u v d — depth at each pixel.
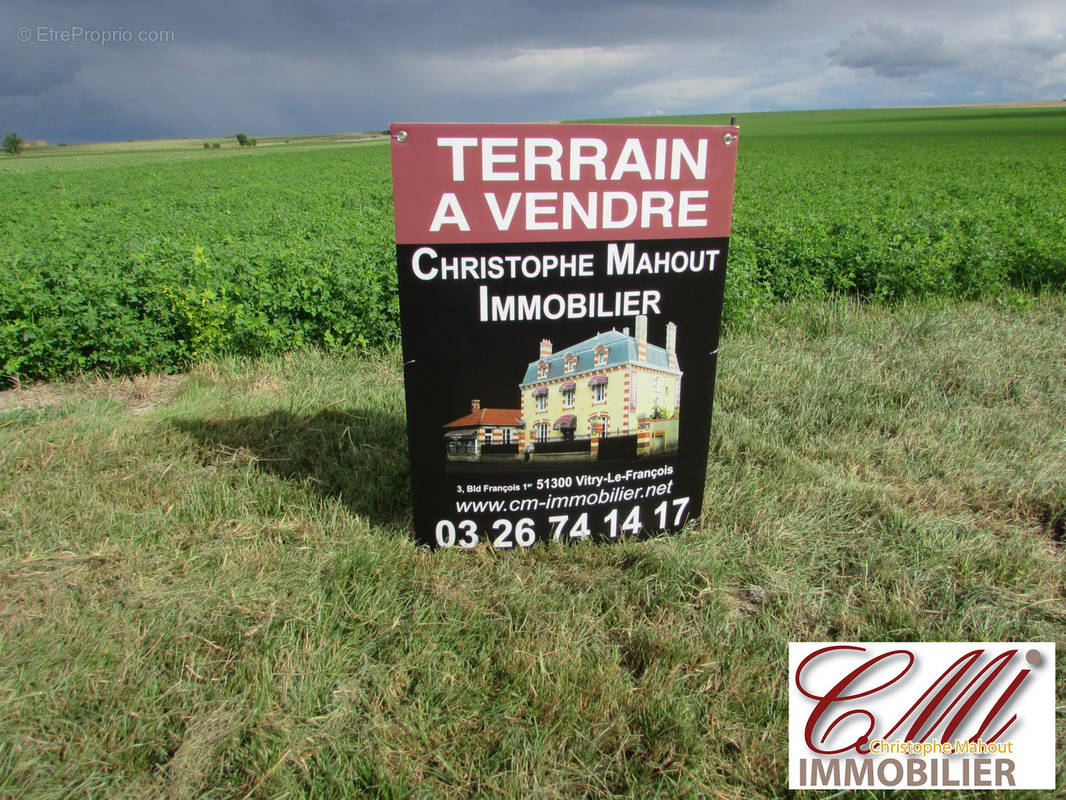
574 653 2.76
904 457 4.36
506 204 2.89
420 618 2.93
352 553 3.33
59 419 4.88
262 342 6.40
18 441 4.39
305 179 33.22
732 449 4.41
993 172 29.34
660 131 2.93
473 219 2.89
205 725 2.41
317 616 2.88
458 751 2.37
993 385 5.43
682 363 3.32
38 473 4.02
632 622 2.96
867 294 8.42
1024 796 2.25
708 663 2.72
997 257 8.70
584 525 3.49
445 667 2.68
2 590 3.05
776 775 2.32
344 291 6.70
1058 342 6.41
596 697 2.58
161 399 5.64
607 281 3.10
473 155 2.80
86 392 5.76
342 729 2.43
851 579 3.26
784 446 4.48
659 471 3.47
